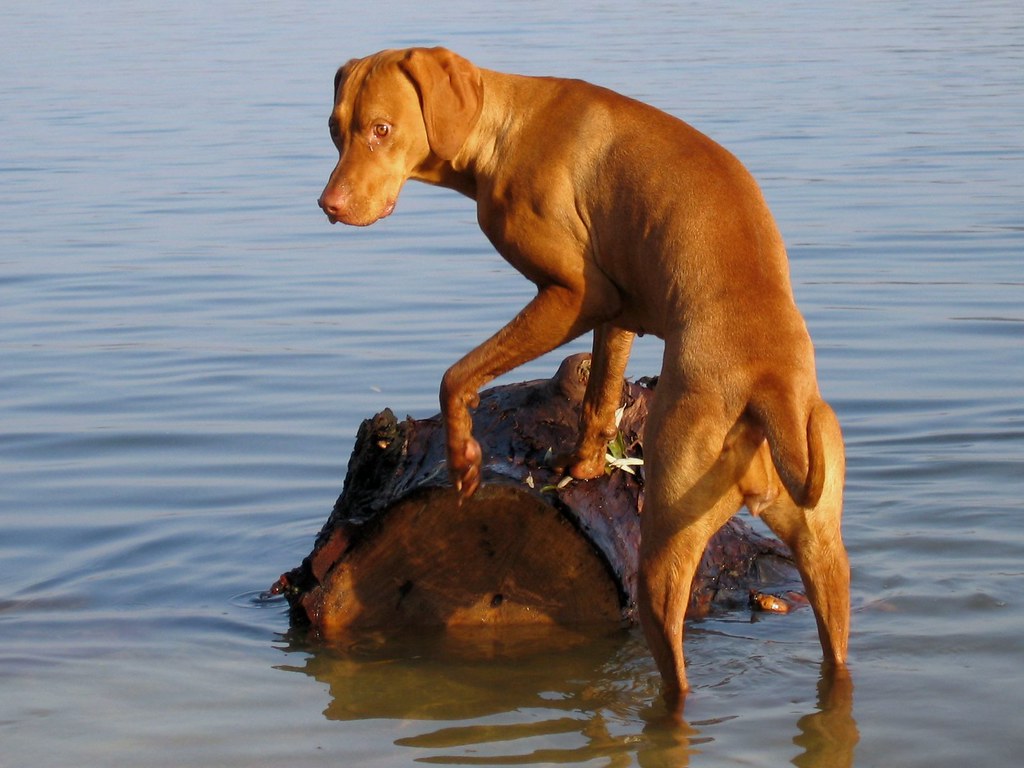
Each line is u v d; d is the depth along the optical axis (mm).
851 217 22156
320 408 14289
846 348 15875
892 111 32500
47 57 49062
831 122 31062
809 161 26688
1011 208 22469
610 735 7973
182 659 9273
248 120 33500
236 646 9516
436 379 14977
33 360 16141
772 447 7473
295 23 59500
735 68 40344
